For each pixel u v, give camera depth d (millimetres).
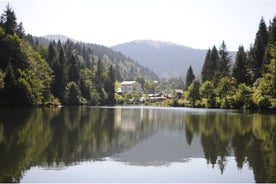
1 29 86938
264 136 33781
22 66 84812
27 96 77875
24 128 36312
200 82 137375
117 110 86938
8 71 74812
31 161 20688
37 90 87812
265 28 121000
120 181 17531
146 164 21094
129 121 50375
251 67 114125
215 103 109000
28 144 26297
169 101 146625
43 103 93000
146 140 30875
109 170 19422
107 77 164250
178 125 44875
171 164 21219
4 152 22969
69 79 128750
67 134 32875
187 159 22688
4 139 28359
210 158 23016
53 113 63250
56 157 22078
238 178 18109
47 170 18844
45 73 99688
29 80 82438
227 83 108438
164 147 27125
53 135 31828
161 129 39938
